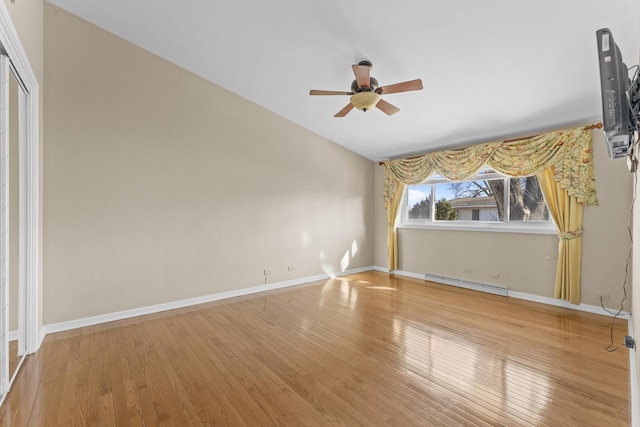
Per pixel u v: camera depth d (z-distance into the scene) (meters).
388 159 5.75
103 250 3.24
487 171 4.45
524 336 2.84
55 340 2.79
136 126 3.44
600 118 3.43
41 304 2.84
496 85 3.08
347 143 5.30
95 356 2.49
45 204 2.93
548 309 3.60
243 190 4.26
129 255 3.39
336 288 4.59
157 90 3.58
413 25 2.51
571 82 2.87
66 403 1.89
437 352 2.55
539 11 2.16
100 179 3.22
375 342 2.74
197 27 3.05
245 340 2.79
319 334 2.92
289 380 2.15
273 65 3.47
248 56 3.38
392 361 2.40
